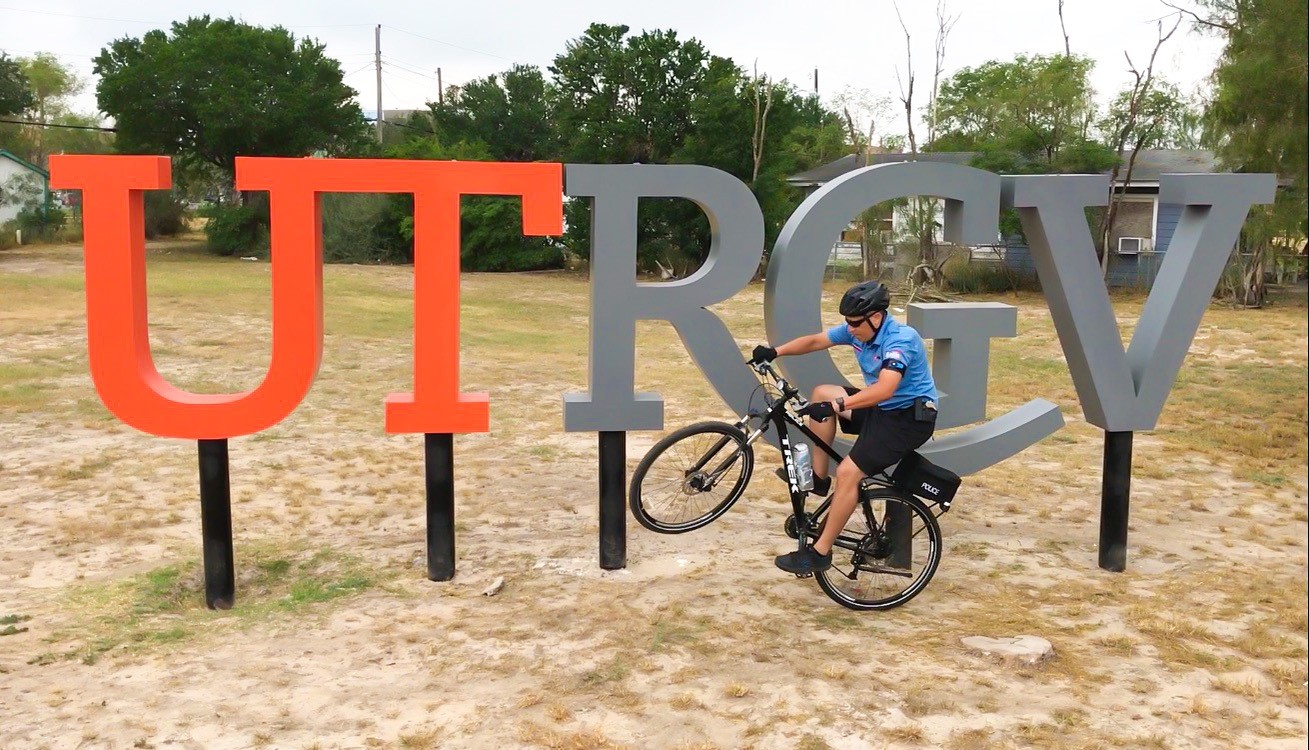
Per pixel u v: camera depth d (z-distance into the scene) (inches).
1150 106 1152.8
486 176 222.7
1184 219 254.1
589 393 239.5
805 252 235.9
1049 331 759.7
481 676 187.0
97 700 175.6
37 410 426.6
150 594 229.6
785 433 225.1
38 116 2672.2
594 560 253.1
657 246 1275.8
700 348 236.4
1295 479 346.0
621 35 1337.4
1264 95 646.5
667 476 260.8
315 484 323.6
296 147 1699.1
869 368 213.0
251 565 251.3
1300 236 788.6
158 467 339.6
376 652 198.1
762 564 251.1
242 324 711.7
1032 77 1311.5
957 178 239.6
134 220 216.4
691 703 175.2
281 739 162.6
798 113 1787.6
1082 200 240.1
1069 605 226.4
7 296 836.6
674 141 1337.4
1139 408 248.1
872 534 220.1
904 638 205.3
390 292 1008.2
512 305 954.1
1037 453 383.2
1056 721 169.8
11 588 232.5
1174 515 303.3
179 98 1633.9
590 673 188.1
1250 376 554.9
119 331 215.5
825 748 160.6
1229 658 196.9
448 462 235.6
